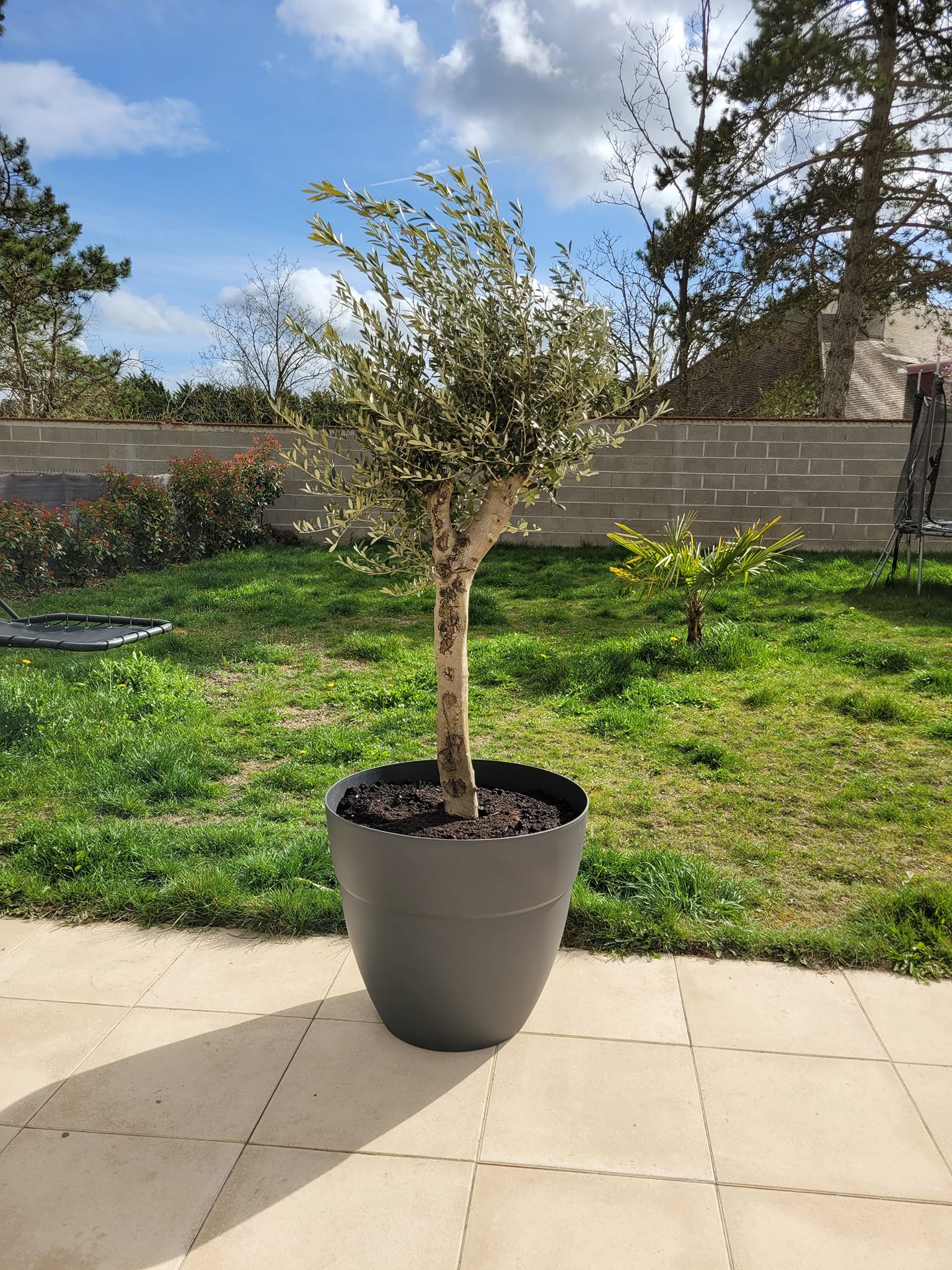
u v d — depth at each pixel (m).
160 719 5.00
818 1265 1.65
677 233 16.70
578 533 11.79
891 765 4.45
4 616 7.70
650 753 4.64
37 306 21.95
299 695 5.69
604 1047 2.29
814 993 2.54
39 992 2.53
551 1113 2.05
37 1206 1.78
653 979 2.60
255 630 7.52
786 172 15.48
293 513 12.15
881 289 15.73
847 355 15.02
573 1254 1.67
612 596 8.96
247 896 2.99
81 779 4.14
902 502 8.84
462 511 2.54
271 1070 2.20
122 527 10.01
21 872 3.18
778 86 14.22
